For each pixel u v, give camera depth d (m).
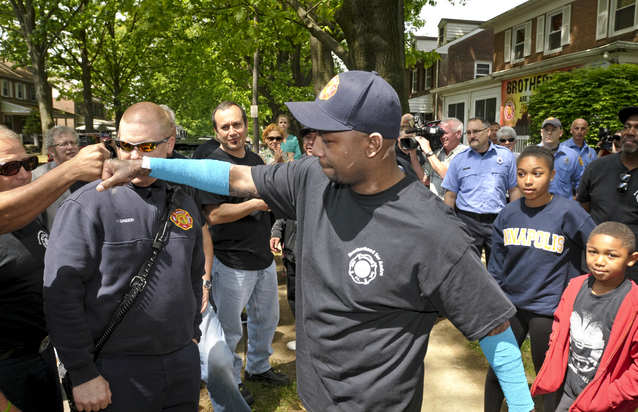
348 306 1.47
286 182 1.70
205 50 15.61
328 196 1.55
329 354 1.54
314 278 1.55
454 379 3.67
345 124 1.36
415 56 10.84
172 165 1.63
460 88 22.78
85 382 1.85
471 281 1.39
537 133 12.03
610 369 2.21
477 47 26.41
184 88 29.44
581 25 16.08
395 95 1.41
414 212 1.40
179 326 2.04
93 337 1.93
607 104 10.06
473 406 3.31
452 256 1.37
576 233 2.67
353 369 1.51
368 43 6.44
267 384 3.53
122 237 1.92
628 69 10.46
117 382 1.94
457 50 26.19
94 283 1.91
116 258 1.91
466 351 4.14
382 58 6.45
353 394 1.52
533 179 2.70
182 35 16.53
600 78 10.52
